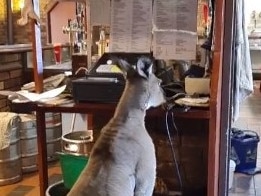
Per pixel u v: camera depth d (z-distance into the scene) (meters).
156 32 2.31
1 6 8.62
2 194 3.36
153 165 1.64
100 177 1.49
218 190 2.33
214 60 2.01
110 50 2.37
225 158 2.30
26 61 5.08
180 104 2.06
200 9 2.61
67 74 2.70
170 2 2.28
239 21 2.57
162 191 2.62
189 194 2.60
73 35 3.46
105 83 2.10
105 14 2.38
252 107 6.99
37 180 3.65
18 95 2.25
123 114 1.66
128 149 1.57
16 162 3.63
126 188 1.50
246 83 2.96
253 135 4.15
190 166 2.64
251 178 3.79
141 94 1.70
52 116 3.96
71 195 1.47
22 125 3.72
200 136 2.60
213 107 2.00
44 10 7.95
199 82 2.21
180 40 2.30
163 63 2.44
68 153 2.66
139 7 2.32
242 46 2.89
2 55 4.57
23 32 8.63
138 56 2.30
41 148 2.56
